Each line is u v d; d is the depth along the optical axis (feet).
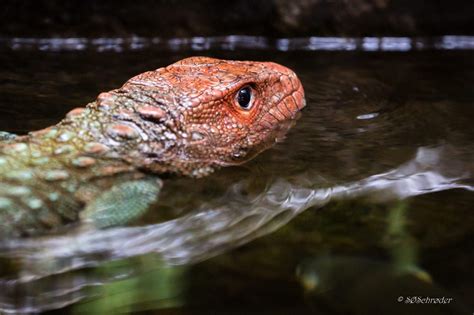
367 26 32.17
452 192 14.55
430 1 31.89
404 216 13.57
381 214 13.65
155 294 11.31
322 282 11.46
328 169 15.76
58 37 30.71
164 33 31.76
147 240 12.96
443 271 11.73
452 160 16.29
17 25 30.25
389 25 32.14
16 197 12.96
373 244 12.58
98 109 15.01
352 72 25.62
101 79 23.61
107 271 12.12
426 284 11.35
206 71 17.22
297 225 13.32
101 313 10.85
